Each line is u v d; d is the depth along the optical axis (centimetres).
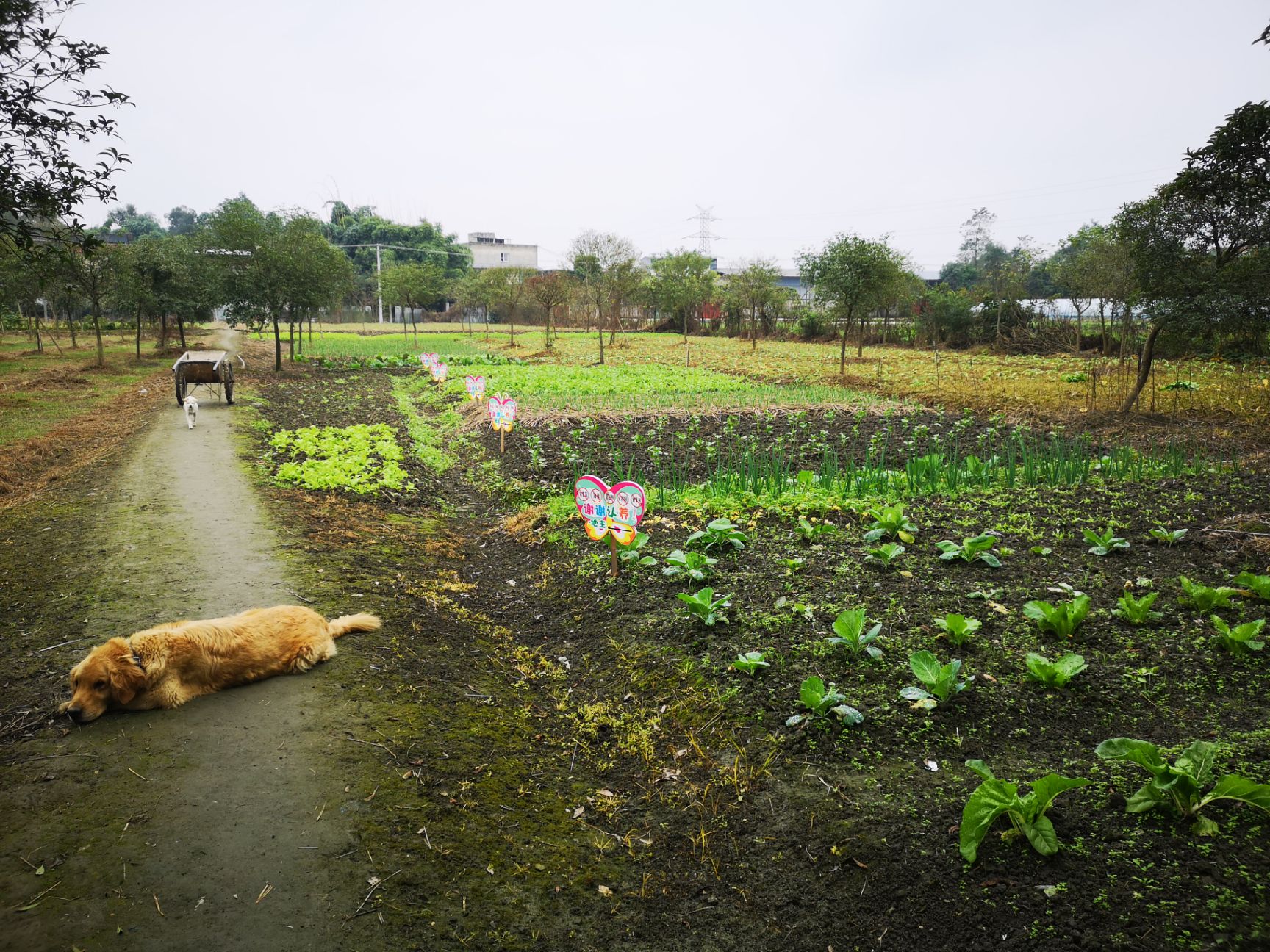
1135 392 1538
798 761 448
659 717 517
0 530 819
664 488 1046
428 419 1855
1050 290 5075
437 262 8012
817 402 1875
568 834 409
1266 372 2184
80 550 745
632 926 351
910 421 1577
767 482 1002
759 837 399
